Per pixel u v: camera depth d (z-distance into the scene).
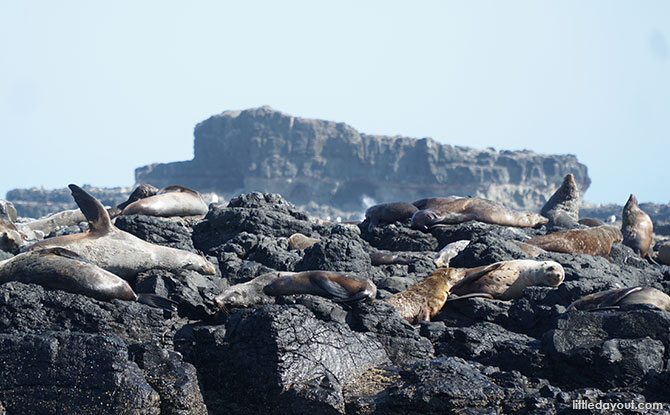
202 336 40.06
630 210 84.56
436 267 57.38
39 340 35.19
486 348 42.56
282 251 56.56
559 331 39.88
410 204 71.00
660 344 38.03
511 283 50.66
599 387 37.56
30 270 41.59
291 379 36.03
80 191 49.72
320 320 39.50
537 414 33.03
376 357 40.19
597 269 54.03
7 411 34.38
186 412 34.78
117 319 40.22
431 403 34.00
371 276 53.12
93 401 33.84
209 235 64.88
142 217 59.38
